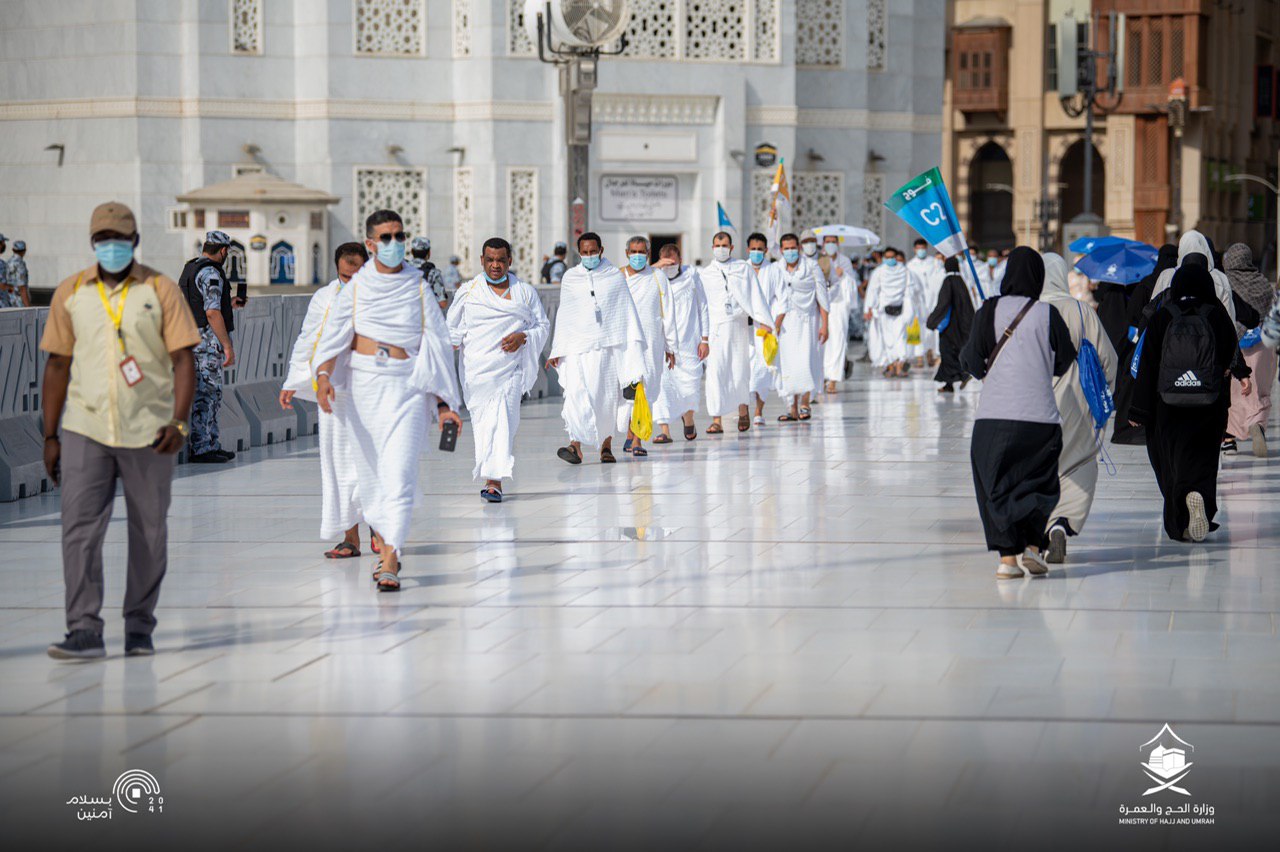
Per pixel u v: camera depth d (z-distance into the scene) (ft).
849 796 21.39
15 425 49.83
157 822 20.70
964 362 36.17
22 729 24.71
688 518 44.34
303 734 24.34
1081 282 116.88
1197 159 214.07
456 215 123.85
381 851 19.63
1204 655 28.73
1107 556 38.52
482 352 47.16
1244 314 48.78
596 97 122.72
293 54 122.11
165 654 29.40
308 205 109.70
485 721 24.93
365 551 39.88
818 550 39.37
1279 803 21.08
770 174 127.24
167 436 28.86
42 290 123.85
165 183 120.98
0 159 125.90
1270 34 244.42
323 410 35.01
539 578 36.14
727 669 27.91
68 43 122.21
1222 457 56.70
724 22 125.49
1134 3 208.74
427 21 122.62
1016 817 20.59
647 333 59.31
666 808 20.99
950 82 212.23
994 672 27.61
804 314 71.46
